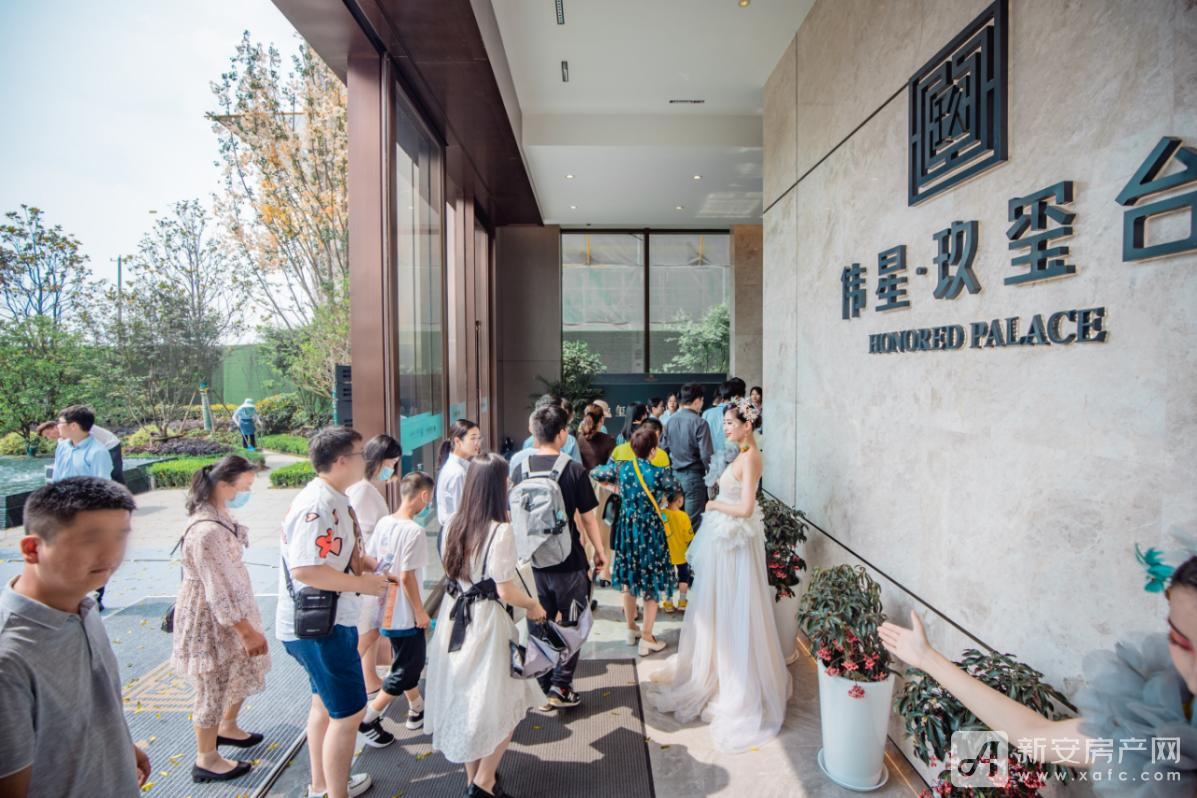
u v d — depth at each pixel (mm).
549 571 2887
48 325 6949
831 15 3504
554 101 5949
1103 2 1524
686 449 4797
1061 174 1683
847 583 2705
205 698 2432
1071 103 1641
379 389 3602
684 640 3139
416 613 2660
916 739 1946
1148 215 1393
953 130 2188
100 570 1165
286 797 2373
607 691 3193
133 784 1310
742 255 10594
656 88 5602
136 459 9227
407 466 4203
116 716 1277
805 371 3906
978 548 2072
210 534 2359
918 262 2488
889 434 2727
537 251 10641
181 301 10375
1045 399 1747
